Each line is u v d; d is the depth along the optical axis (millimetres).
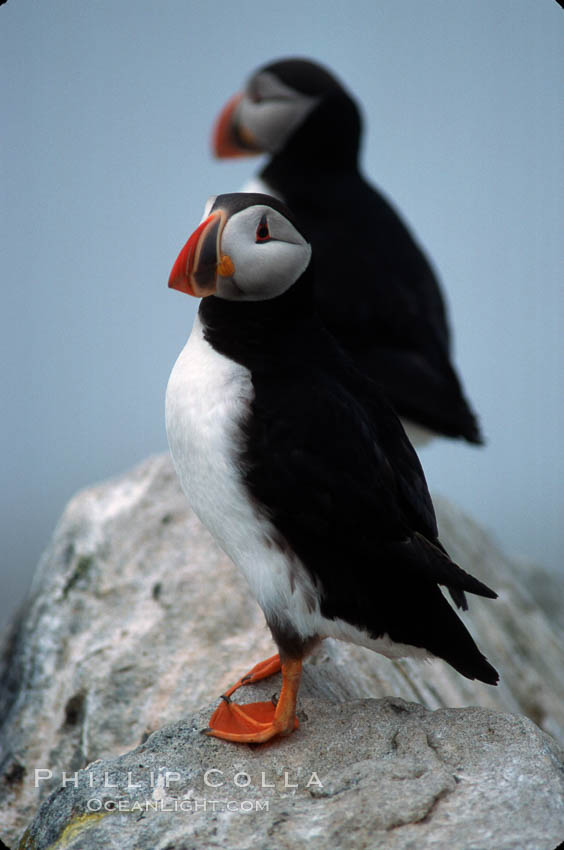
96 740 8672
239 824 6133
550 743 6914
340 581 6879
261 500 6855
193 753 6867
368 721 6961
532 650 13250
